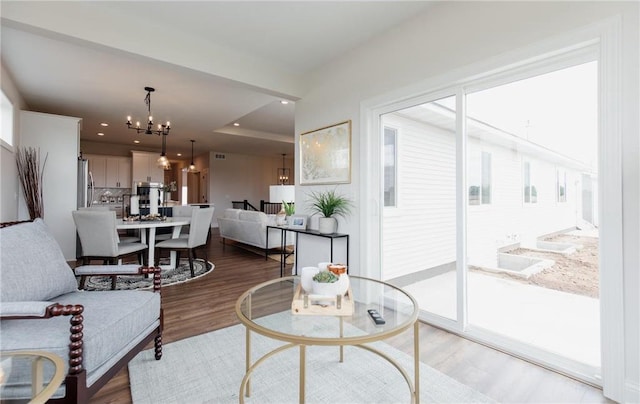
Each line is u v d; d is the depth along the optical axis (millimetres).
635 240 1468
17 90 4098
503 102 2094
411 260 2684
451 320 2348
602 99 1569
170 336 2209
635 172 1467
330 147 3275
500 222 2139
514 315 2064
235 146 8805
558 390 1605
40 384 1056
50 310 1152
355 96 3014
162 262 4652
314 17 2516
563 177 1828
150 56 2580
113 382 1655
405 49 2551
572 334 1808
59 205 4629
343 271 1526
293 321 1361
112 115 5477
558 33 1724
